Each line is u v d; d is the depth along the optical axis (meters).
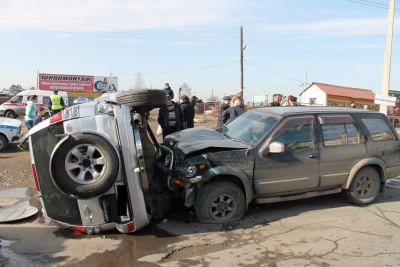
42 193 4.18
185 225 4.82
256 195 5.11
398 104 24.23
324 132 5.49
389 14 14.05
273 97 8.93
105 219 4.14
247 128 5.58
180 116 8.12
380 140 5.94
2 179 7.23
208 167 4.67
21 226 4.71
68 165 3.91
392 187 7.18
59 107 14.81
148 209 4.41
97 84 40.22
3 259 3.75
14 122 10.63
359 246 4.27
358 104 32.59
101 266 3.65
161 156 5.35
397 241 4.43
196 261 3.82
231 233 4.60
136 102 4.61
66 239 4.30
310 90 33.22
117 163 3.96
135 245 4.18
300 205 5.82
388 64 14.12
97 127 4.01
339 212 5.50
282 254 4.03
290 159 5.16
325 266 3.75
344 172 5.61
